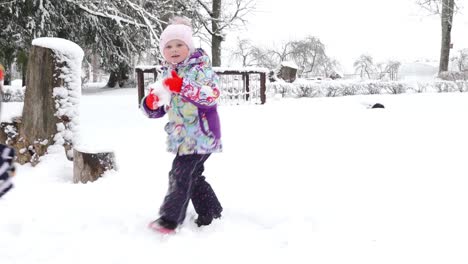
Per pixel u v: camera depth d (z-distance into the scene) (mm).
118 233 3191
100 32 23000
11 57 21516
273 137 7012
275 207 3705
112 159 4719
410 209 3566
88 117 9766
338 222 3336
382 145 6211
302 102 14680
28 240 3084
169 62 3291
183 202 3158
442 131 7367
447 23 31172
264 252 2881
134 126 8281
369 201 3789
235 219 3506
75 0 20391
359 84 23000
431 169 4801
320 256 2797
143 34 22766
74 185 4445
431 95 18391
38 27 20453
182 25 3262
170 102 3277
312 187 4246
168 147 3346
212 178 4625
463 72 29344
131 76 31312
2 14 20641
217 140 3270
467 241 2936
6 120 5375
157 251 2895
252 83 14281
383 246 2908
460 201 3719
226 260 2770
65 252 2891
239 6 26172
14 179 4711
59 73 5359
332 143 6438
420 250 2830
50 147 5320
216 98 3188
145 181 4516
